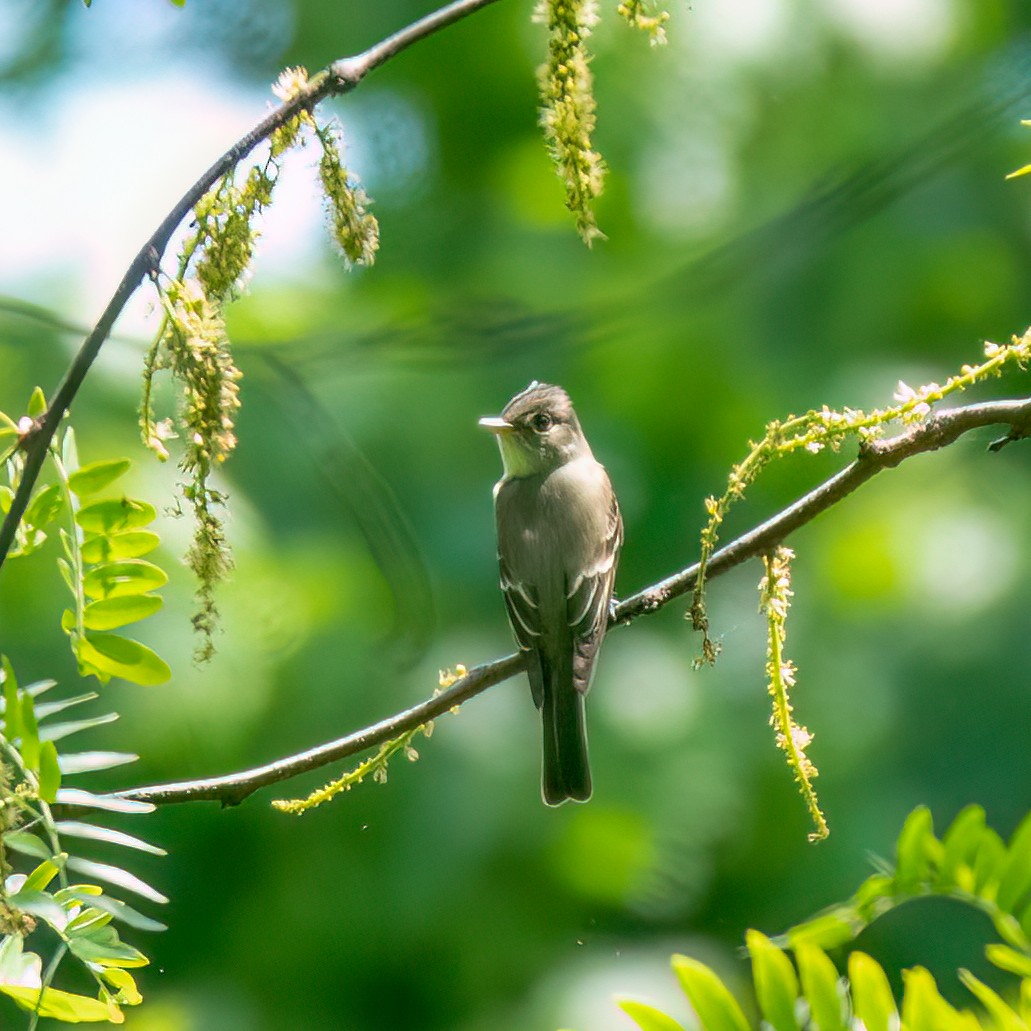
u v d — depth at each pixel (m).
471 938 10.29
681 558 11.80
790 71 11.59
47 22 11.84
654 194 12.03
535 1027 10.07
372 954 10.29
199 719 9.56
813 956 2.99
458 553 11.33
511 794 10.56
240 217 3.98
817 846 10.82
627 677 11.35
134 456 8.81
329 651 10.23
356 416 11.44
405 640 8.95
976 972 9.88
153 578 4.09
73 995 3.73
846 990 2.98
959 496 11.51
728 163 11.89
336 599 10.35
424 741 10.61
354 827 10.49
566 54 4.09
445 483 11.56
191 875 10.38
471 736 10.66
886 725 10.98
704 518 11.80
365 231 4.09
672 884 10.66
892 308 11.77
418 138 12.77
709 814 10.88
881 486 11.61
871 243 11.83
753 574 11.74
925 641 11.11
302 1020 10.21
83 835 3.90
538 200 12.67
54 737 4.00
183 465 3.99
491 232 12.56
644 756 10.98
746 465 4.91
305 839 10.44
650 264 12.09
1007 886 3.39
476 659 11.00
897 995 9.60
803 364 11.75
